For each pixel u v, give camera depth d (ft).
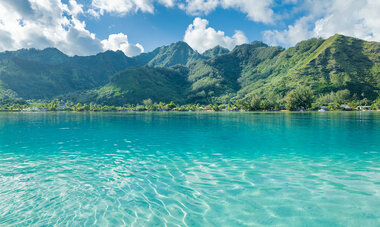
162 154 42.78
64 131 86.07
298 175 29.04
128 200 21.68
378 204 20.39
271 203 20.88
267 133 74.08
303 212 19.06
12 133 79.66
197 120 153.58
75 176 29.17
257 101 449.48
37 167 33.60
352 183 25.89
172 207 20.22
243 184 25.89
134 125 114.01
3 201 21.59
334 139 59.16
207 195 22.80
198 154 42.50
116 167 33.45
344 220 17.65
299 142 55.06
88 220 17.99
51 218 18.34
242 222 17.53
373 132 73.51
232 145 51.98
